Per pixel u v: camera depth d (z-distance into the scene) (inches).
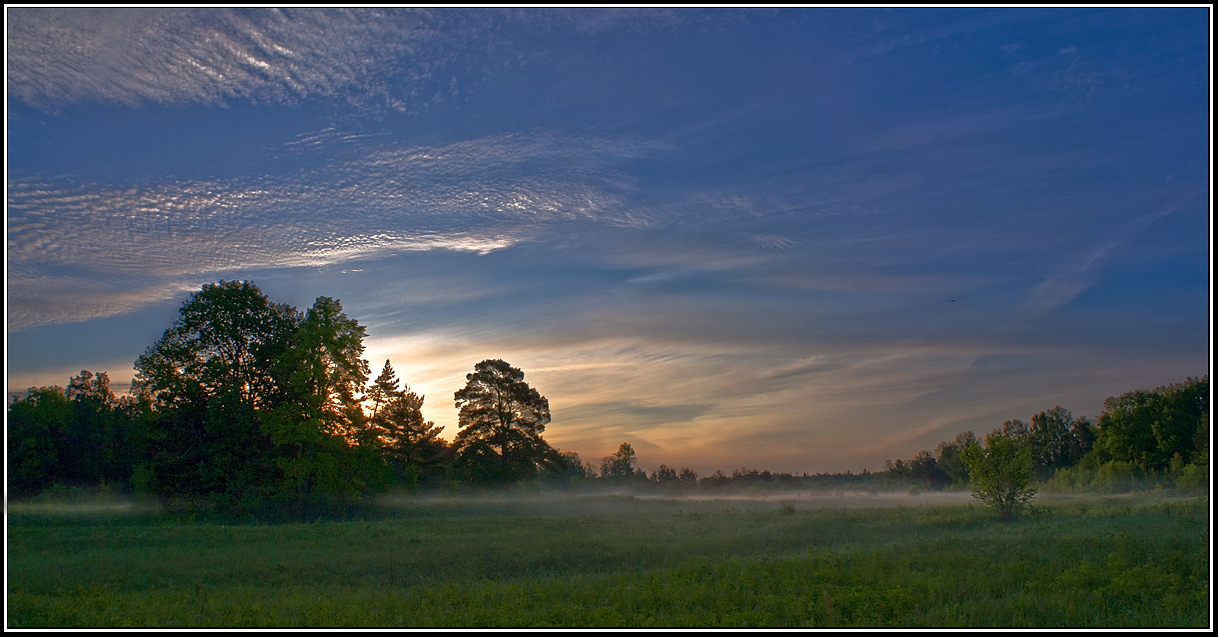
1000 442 1245.1
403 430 2694.4
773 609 490.0
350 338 1777.8
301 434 1674.5
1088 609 476.4
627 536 1044.5
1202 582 539.5
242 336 1812.3
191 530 1178.0
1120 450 2962.6
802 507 1953.7
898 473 5226.4
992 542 773.9
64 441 2481.5
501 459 2532.0
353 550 914.7
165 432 1724.9
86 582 688.4
